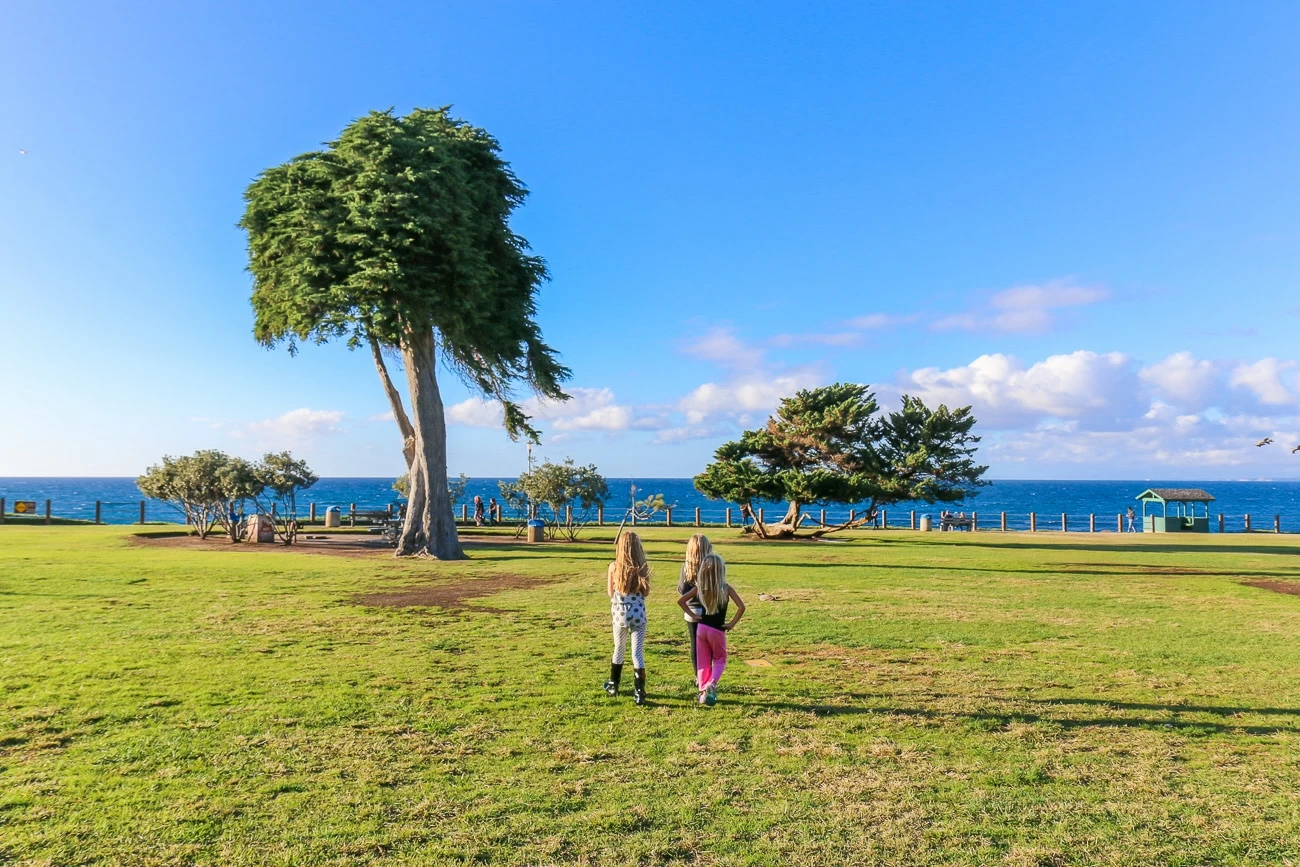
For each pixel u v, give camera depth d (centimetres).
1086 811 509
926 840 463
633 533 784
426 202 2312
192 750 607
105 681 819
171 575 1820
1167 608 1441
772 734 660
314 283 2438
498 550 2808
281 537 3147
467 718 698
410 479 2561
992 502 13638
